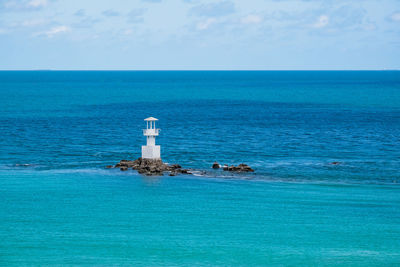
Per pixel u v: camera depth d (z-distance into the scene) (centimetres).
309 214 8325
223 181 10456
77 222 7831
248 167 11525
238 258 6588
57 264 6334
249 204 8838
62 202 8869
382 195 9450
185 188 9875
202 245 6981
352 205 8806
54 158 12812
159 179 10562
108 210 8431
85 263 6375
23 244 6944
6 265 6281
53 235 7281
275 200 9081
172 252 6744
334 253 6762
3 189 9669
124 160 12019
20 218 7988
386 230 7600
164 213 8300
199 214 8275
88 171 11312
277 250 6850
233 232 7481
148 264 6378
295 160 12800
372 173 11275
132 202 8900
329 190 9794
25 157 12888
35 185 10000
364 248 6931
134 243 7025
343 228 7662
